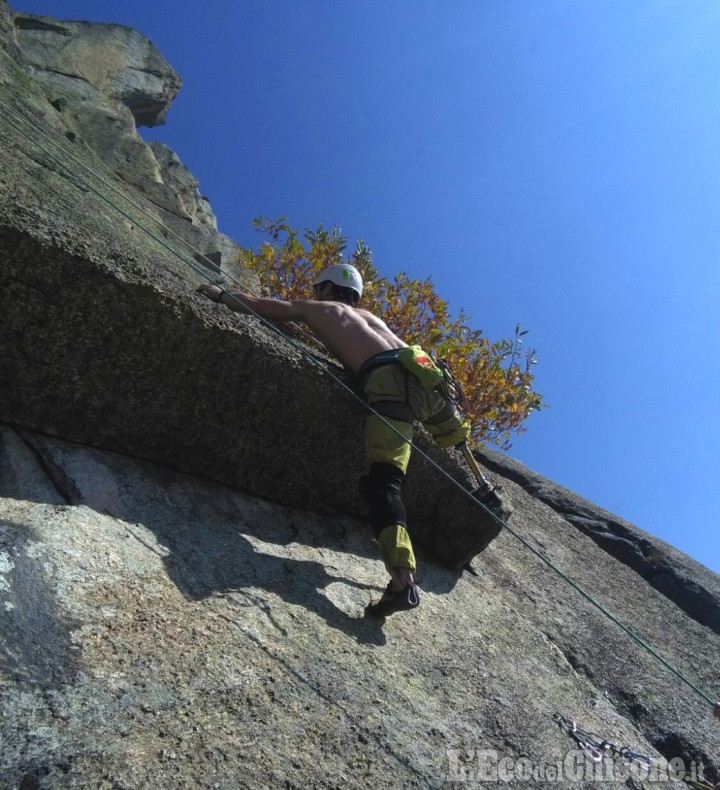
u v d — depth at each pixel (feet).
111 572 6.86
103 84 29.78
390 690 7.49
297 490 10.28
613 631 12.46
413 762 6.64
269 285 17.26
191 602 7.13
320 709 6.64
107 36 31.48
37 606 5.98
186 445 9.15
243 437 9.45
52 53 27.71
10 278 7.41
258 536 9.18
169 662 6.20
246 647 6.90
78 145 18.04
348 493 10.75
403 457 9.08
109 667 5.82
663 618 14.75
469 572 11.96
